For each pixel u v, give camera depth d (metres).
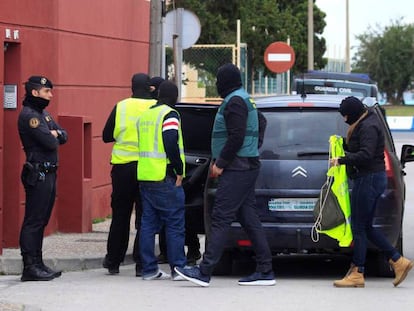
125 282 14.55
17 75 17.17
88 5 21.33
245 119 13.40
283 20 65.56
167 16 22.94
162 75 21.50
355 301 12.78
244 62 39.88
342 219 13.73
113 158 15.23
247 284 14.02
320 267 16.52
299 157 14.24
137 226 15.37
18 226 17.14
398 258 13.91
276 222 14.11
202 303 12.57
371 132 13.58
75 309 12.23
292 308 12.25
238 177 13.52
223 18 53.53
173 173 14.51
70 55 20.28
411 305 12.52
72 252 16.83
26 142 14.32
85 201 19.52
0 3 16.38
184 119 16.66
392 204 14.17
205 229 14.77
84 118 19.45
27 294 13.38
